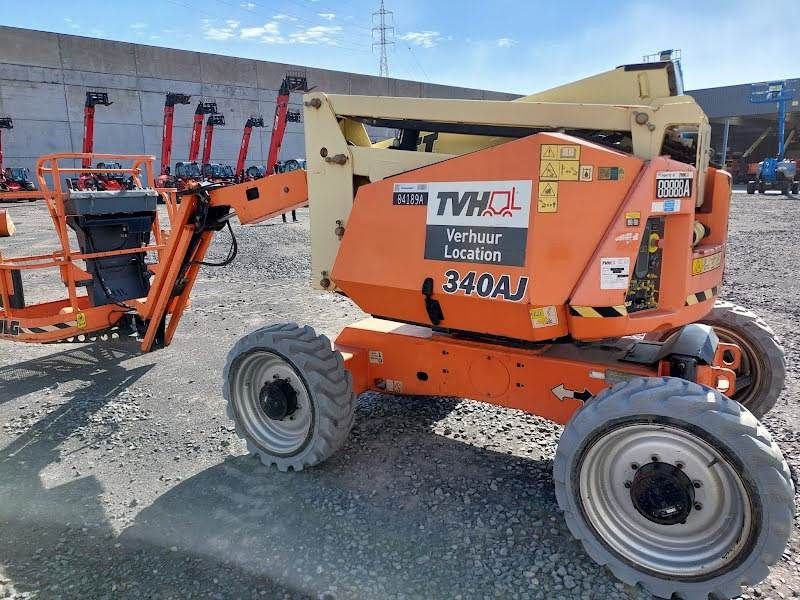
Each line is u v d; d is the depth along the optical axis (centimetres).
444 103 344
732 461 250
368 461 397
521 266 300
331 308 808
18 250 1290
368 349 412
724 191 357
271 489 366
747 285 871
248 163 4331
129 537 322
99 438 441
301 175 425
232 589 281
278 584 283
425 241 332
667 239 317
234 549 309
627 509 286
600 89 354
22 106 3269
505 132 344
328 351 374
